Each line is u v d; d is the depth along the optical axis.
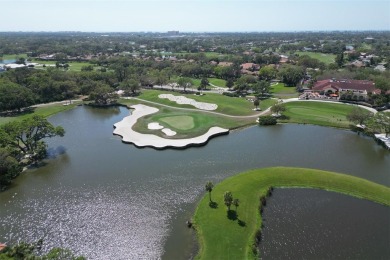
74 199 69.38
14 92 143.25
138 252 52.78
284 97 160.50
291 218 61.25
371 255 51.16
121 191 72.50
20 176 81.19
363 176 79.31
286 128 117.19
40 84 160.50
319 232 56.78
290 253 51.69
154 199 68.69
